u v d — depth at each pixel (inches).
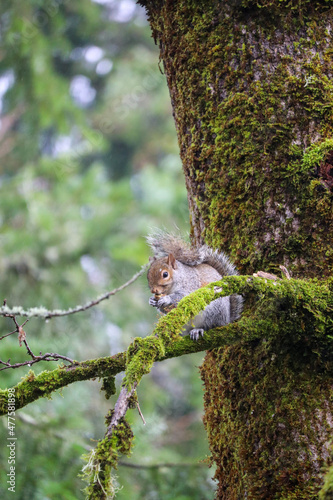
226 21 193.5
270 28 189.8
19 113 586.2
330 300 171.0
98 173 507.2
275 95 186.9
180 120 204.4
